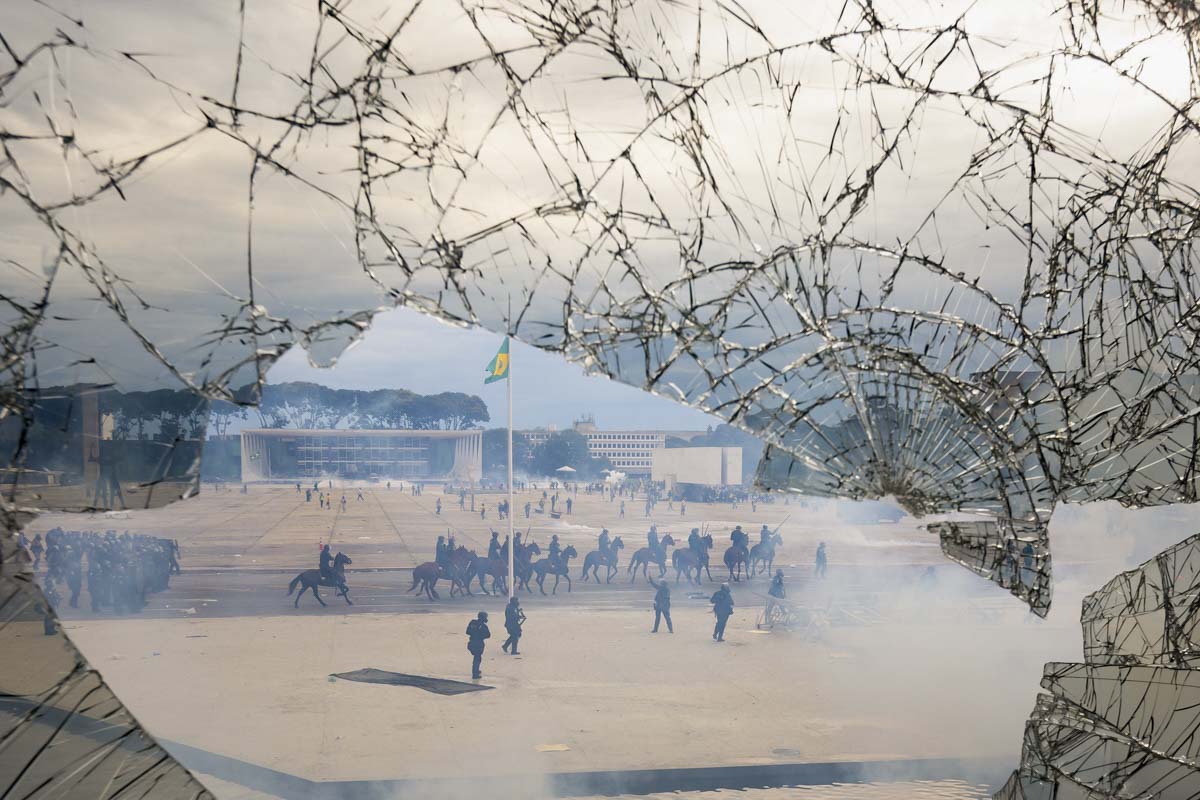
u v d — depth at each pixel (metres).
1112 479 4.38
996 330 4.20
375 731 9.76
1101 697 4.49
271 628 15.79
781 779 8.59
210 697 11.08
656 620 16.22
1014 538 4.25
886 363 4.11
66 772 3.65
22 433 3.50
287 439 100.69
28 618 3.60
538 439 115.69
